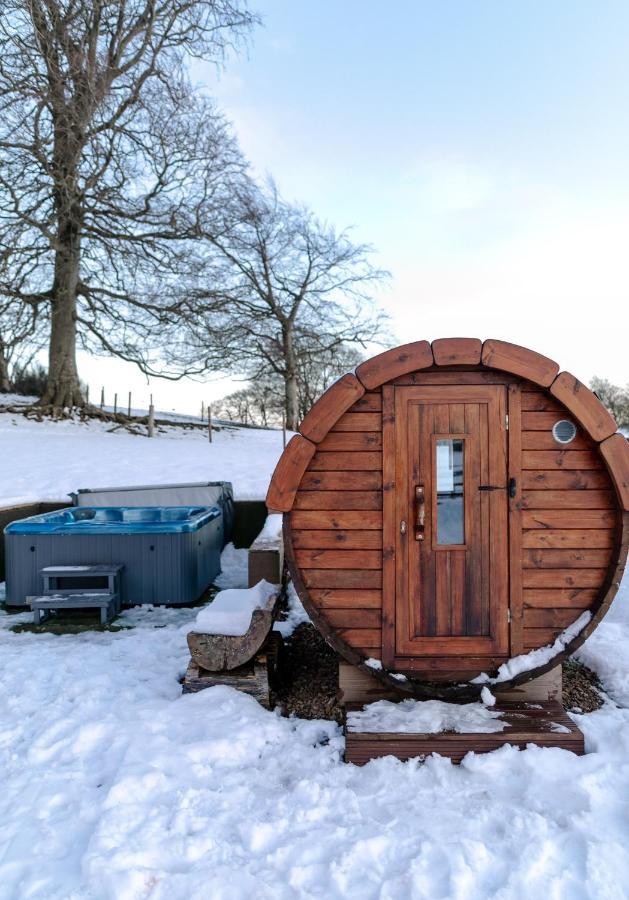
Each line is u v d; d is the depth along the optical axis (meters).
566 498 3.28
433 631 3.31
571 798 2.55
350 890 2.08
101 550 6.04
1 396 24.61
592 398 3.13
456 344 3.19
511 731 2.95
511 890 2.06
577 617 3.30
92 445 14.62
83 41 15.19
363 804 2.59
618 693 3.78
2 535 7.39
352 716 3.17
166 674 4.14
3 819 2.56
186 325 22.08
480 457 3.30
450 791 2.66
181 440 17.91
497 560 3.30
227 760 2.95
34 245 18.86
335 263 26.27
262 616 3.59
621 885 2.08
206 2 16.81
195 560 6.20
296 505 3.34
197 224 20.73
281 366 27.12
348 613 3.34
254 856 2.28
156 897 2.07
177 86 17.48
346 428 3.33
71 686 3.88
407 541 3.31
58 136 16.89
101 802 2.63
